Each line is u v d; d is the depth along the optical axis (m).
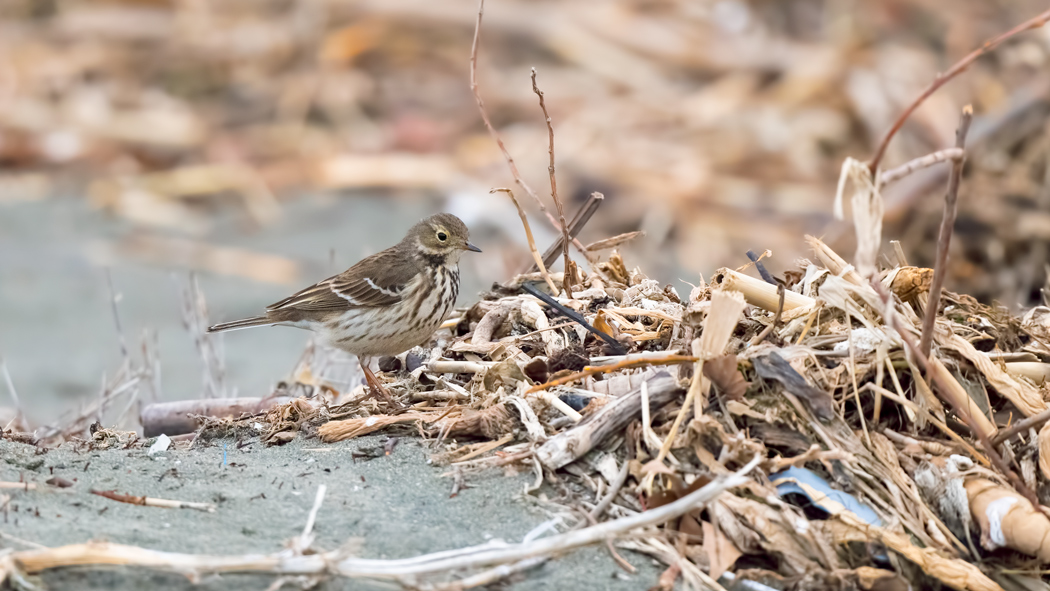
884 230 17.94
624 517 7.23
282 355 16.00
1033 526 7.01
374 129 24.52
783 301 8.39
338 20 26.58
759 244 20.16
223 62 26.25
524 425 8.05
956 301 9.11
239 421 8.94
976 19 24.77
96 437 8.80
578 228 11.33
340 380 12.12
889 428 7.89
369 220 21.47
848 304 8.00
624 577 6.77
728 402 7.61
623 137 23.20
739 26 26.08
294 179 23.25
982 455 7.62
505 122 24.48
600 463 7.63
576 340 9.23
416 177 22.98
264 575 6.49
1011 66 22.78
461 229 10.95
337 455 8.13
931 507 7.41
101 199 22.47
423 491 7.59
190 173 23.36
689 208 21.17
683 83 25.05
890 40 24.69
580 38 25.94
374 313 10.65
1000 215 17.81
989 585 6.82
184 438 8.88
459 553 6.71
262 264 19.62
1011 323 8.92
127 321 17.22
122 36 26.80
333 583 6.50
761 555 7.10
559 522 7.20
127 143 24.31
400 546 6.92
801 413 7.59
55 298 18.02
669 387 7.79
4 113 24.77
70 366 15.30
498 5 26.92
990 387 8.17
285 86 25.58
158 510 7.27
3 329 16.69
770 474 7.37
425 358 10.38
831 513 7.09
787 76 24.39
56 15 28.23
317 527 7.11
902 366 7.95
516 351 9.16
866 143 22.42
